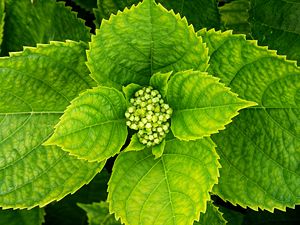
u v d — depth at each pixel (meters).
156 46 0.23
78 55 0.24
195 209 0.22
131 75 0.24
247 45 0.23
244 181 0.26
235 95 0.20
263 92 0.24
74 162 0.25
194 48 0.22
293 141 0.25
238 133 0.25
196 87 0.21
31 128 0.25
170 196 0.22
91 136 0.21
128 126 0.24
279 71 0.23
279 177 0.25
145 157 0.23
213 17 0.28
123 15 0.22
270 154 0.25
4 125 0.25
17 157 0.25
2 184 0.25
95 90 0.21
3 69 0.24
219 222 0.26
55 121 0.25
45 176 0.25
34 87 0.25
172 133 0.23
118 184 0.23
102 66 0.23
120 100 0.22
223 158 0.26
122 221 0.23
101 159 0.22
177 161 0.23
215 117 0.21
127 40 0.23
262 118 0.25
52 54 0.24
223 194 0.26
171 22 0.22
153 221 0.22
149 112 0.22
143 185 0.23
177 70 0.24
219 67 0.24
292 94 0.24
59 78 0.25
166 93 0.23
